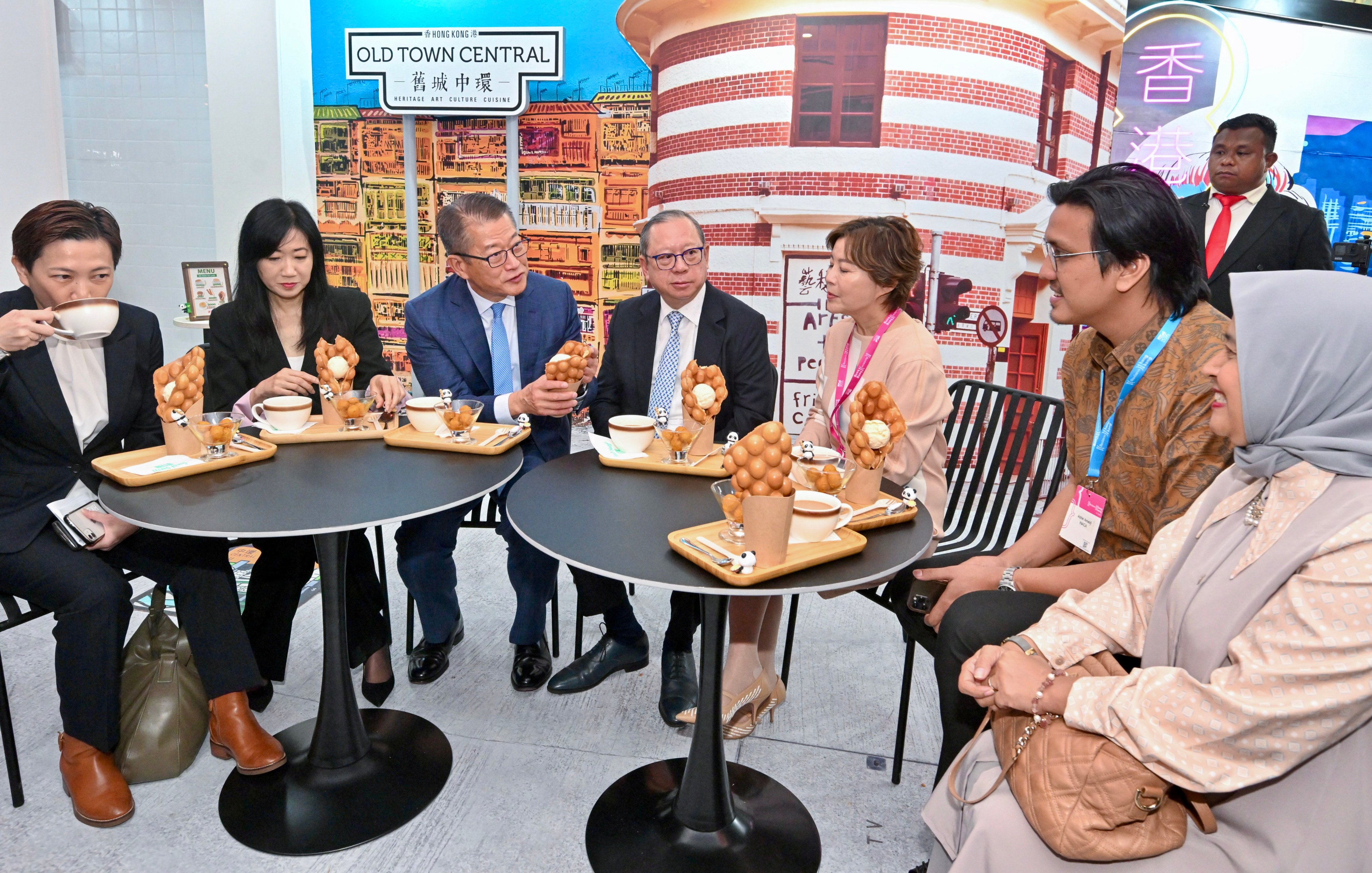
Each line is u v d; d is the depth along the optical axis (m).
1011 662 1.15
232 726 1.81
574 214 4.68
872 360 1.94
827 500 1.40
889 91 4.13
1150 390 1.38
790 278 4.45
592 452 1.96
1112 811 0.99
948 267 4.34
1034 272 4.52
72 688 1.67
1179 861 0.99
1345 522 0.90
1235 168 3.14
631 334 2.28
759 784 1.83
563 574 3.07
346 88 4.54
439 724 2.08
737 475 1.22
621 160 4.58
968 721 1.45
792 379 4.56
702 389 1.73
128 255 4.82
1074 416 1.63
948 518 2.19
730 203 4.42
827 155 4.25
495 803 1.79
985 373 4.52
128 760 1.80
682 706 2.09
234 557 3.03
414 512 1.45
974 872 1.09
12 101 4.15
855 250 1.86
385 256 4.75
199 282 3.88
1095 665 1.17
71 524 1.68
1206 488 1.28
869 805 1.82
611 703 2.20
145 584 2.89
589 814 1.76
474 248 2.15
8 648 2.41
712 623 1.51
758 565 1.23
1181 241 1.33
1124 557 1.51
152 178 4.71
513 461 1.81
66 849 1.62
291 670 2.35
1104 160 4.53
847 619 2.75
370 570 2.10
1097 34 4.25
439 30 4.37
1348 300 0.94
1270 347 0.97
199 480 1.65
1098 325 1.47
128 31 4.54
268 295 2.26
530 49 4.38
